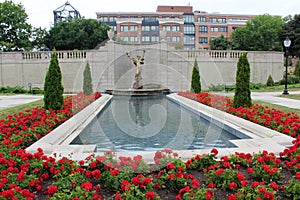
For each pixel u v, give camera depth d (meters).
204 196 2.86
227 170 3.41
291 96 14.32
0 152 4.11
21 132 5.66
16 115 7.61
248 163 3.85
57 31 32.06
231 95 12.93
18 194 2.86
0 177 3.30
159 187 3.25
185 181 3.26
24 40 28.91
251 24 41.25
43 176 3.47
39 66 19.34
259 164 3.75
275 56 21.09
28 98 15.07
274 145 4.96
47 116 7.47
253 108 8.37
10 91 18.62
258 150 4.68
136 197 2.88
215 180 3.34
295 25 37.19
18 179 3.20
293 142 4.58
